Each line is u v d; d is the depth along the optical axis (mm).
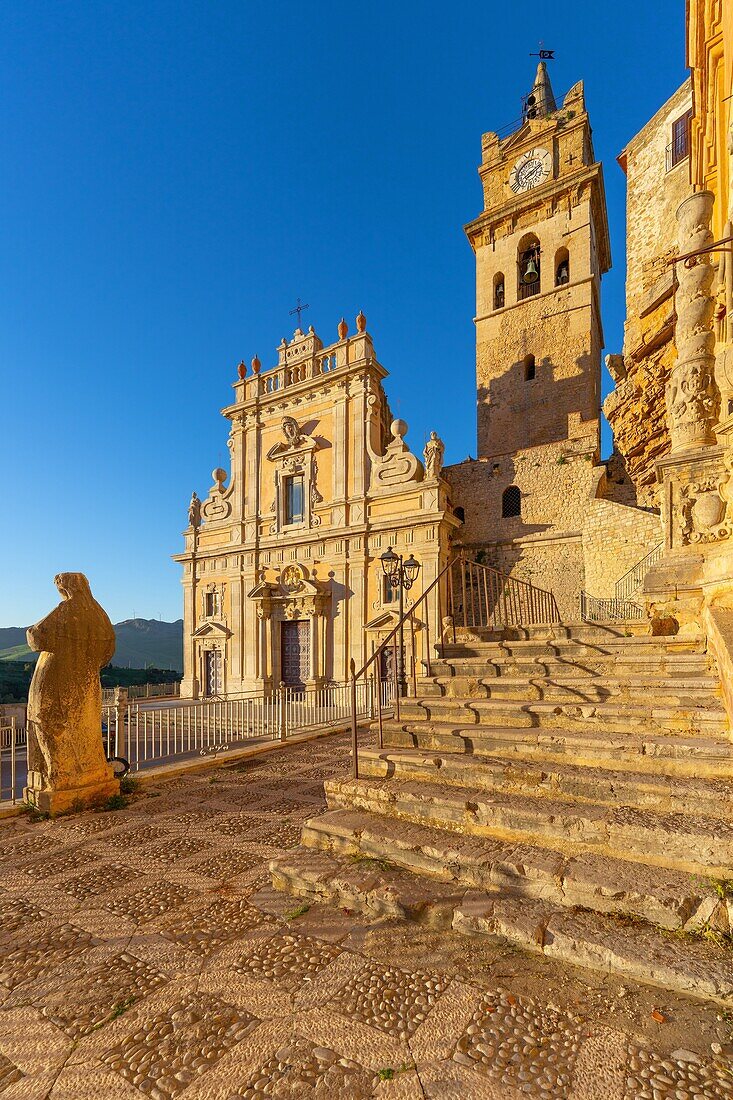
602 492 19656
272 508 23312
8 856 4914
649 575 6520
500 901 3152
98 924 3598
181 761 8562
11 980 2988
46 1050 2447
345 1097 2078
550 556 19484
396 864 3754
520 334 26359
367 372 21031
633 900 2816
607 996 2492
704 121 7258
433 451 18766
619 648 6035
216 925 3482
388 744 5273
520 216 27078
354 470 21047
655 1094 1974
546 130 26938
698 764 3637
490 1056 2217
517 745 4457
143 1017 2631
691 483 6547
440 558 18594
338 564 20672
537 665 5941
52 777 6195
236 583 23469
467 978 2713
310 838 4262
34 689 6285
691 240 7082
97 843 5191
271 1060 2299
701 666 5051
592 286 25125
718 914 2658
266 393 24141
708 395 6824
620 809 3496
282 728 10695
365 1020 2486
